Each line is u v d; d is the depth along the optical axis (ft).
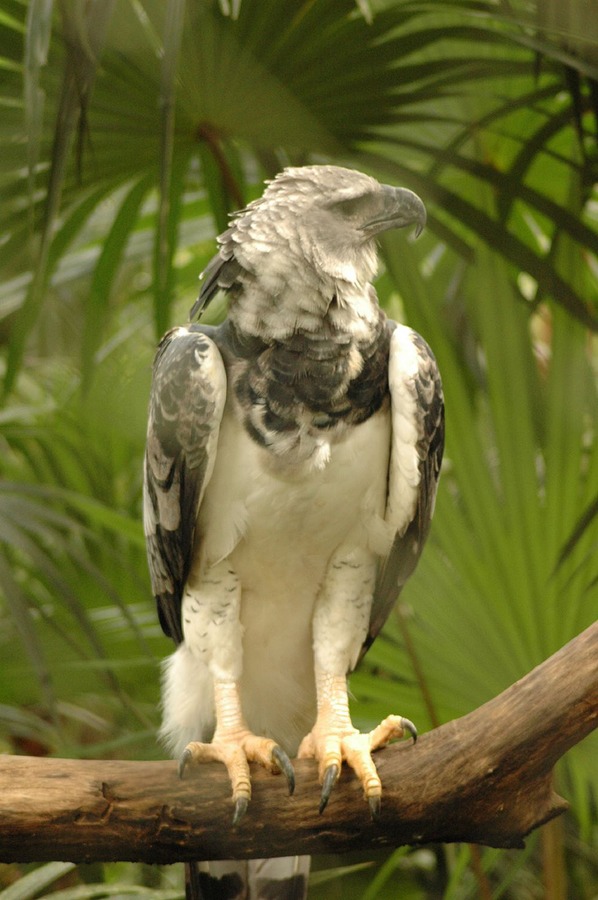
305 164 24.23
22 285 29.71
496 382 22.68
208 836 16.88
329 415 18.57
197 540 19.74
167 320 26.20
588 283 27.12
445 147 24.71
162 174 19.04
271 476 18.63
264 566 19.83
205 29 21.03
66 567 28.78
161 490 19.56
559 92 23.00
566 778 24.77
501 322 23.03
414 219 20.16
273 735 22.26
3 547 28.14
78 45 19.13
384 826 16.92
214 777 17.06
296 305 18.78
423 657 22.20
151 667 27.20
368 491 19.33
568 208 24.44
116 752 28.45
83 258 30.60
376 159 23.47
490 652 21.79
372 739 17.57
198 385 18.47
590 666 16.02
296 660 21.33
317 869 27.63
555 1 20.63
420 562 22.13
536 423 22.43
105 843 16.53
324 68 21.80
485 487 22.12
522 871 28.40
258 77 21.86
